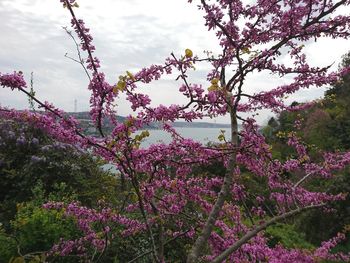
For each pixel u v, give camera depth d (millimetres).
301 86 3336
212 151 2986
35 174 6742
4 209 6375
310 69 3262
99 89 2604
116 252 4570
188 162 2996
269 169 3734
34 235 4711
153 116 2654
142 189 2812
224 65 3186
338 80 3350
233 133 3102
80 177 6836
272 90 3363
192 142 2828
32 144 7152
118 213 3506
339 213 8273
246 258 3365
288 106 3729
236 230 3705
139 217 4336
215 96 2566
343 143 14773
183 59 2502
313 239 8344
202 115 2717
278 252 3566
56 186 6281
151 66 2545
